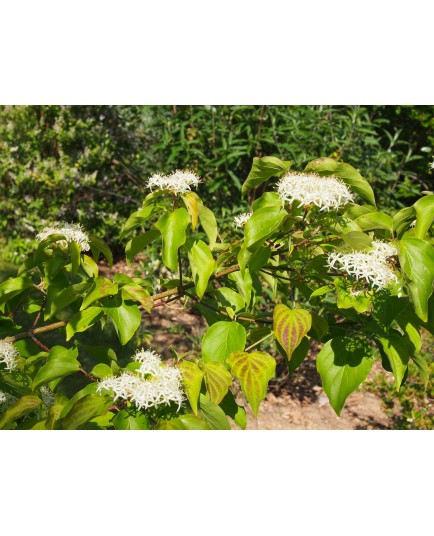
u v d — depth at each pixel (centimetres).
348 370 185
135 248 207
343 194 180
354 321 202
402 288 176
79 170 595
